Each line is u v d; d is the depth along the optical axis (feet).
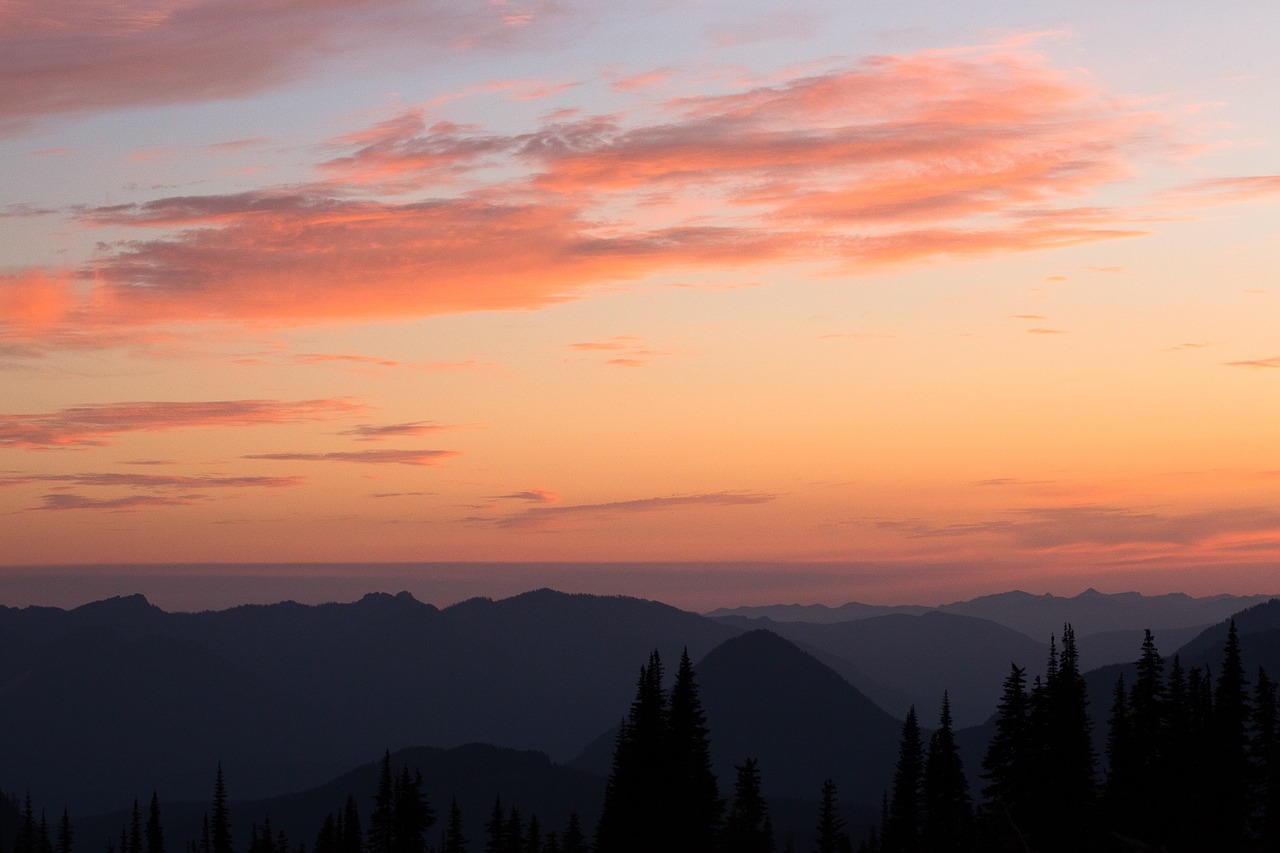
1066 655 248.93
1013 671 248.11
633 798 281.33
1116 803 239.30
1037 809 240.32
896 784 282.97
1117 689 249.96
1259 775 236.22
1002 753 246.47
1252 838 236.02
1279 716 239.30
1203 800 234.17
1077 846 238.68
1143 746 240.12
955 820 272.31
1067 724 242.78
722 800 289.74
